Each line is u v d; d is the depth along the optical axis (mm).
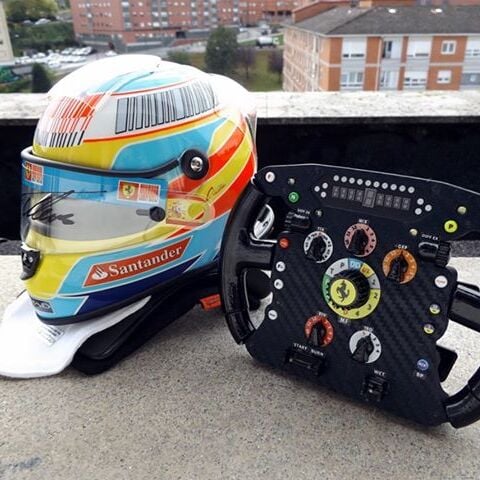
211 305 1271
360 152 2014
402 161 2025
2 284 1492
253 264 1032
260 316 1299
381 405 963
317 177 922
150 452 928
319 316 983
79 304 1093
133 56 1165
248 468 893
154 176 1041
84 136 996
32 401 1046
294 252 979
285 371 1087
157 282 1140
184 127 1070
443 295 861
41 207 1045
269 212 1437
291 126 1959
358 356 946
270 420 988
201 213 1133
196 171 1088
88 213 1031
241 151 1203
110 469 898
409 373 919
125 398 1050
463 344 1178
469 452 913
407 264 872
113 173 1008
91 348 1118
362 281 912
